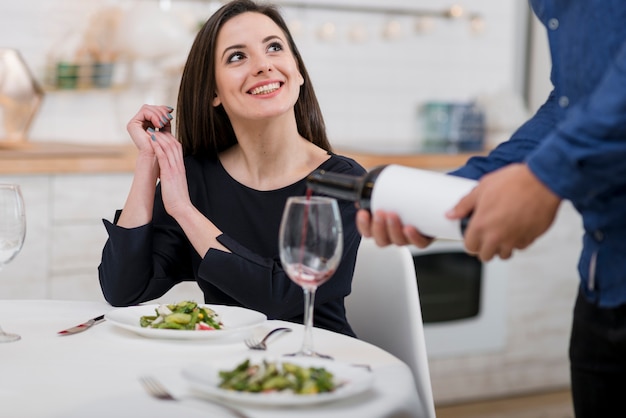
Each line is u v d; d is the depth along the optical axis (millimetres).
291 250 1248
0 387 1176
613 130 1062
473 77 4684
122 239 1859
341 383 1153
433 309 3762
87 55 3750
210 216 1979
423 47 4551
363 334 1966
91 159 3176
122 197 3268
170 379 1196
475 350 3904
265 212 1940
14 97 3426
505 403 3969
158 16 3596
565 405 3992
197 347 1384
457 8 4543
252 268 1752
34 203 3117
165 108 1990
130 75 3779
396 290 1911
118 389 1164
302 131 2076
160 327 1469
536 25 4730
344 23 4348
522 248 1157
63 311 1659
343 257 1793
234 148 2055
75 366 1275
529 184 1104
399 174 1267
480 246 1153
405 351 1886
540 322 4078
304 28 4242
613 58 1228
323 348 1395
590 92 1276
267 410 1077
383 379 1221
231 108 1931
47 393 1150
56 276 3182
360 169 1961
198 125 2039
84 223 3211
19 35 3680
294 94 1937
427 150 4035
